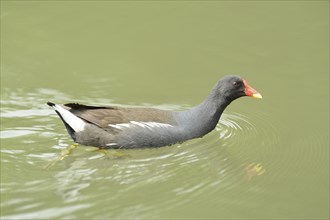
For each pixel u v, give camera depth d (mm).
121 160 12031
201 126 12961
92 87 15531
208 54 17438
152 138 12391
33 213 9617
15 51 17297
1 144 12398
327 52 17500
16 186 10602
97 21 19188
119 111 12555
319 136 13242
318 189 10977
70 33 18438
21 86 15375
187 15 19766
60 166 11562
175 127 12633
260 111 14594
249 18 19609
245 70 16516
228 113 14672
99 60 17047
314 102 14844
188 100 14930
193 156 12320
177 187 10836
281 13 19969
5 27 18594
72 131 12391
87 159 12039
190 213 9953
